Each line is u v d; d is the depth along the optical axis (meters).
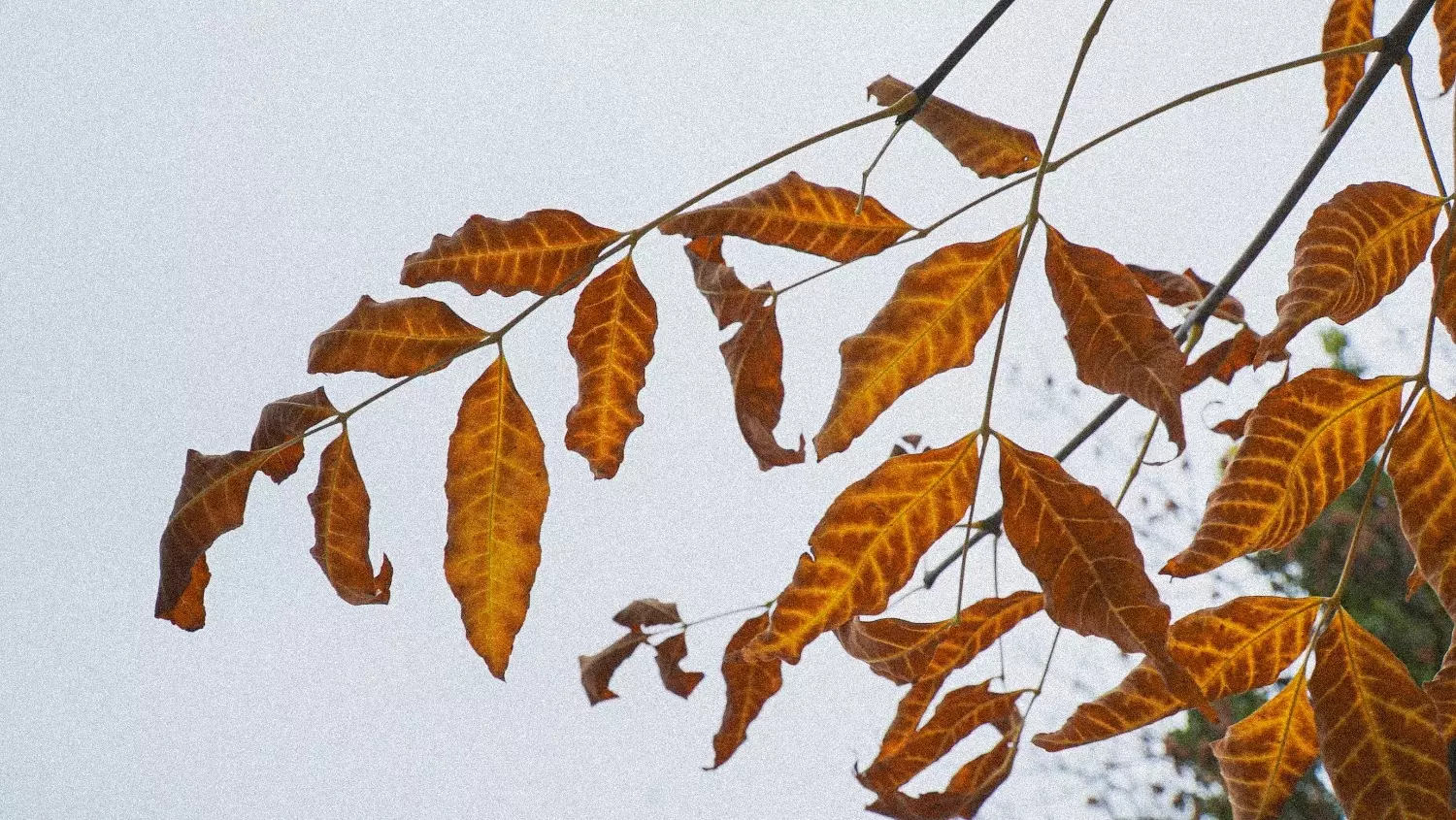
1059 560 0.78
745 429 0.88
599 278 0.84
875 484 0.80
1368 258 0.79
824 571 0.80
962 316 0.80
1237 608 0.81
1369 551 3.52
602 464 0.85
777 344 0.88
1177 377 0.77
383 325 0.83
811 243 0.83
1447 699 0.80
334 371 0.83
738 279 0.89
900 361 0.79
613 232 0.84
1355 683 0.79
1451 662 0.80
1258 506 0.79
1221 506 0.79
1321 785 3.24
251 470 0.83
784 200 0.83
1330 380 0.79
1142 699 0.82
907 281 0.80
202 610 0.85
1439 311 0.79
